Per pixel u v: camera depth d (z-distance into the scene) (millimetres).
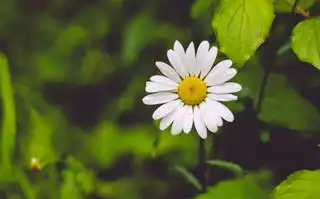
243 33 546
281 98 626
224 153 645
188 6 677
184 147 646
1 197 679
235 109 635
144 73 691
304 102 624
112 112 705
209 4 633
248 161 653
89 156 687
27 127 686
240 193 614
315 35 550
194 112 580
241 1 547
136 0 699
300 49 550
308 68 645
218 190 617
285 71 643
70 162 678
